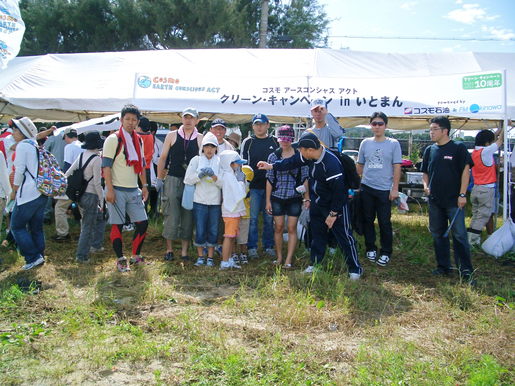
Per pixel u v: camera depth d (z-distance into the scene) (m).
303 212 6.38
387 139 6.16
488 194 7.39
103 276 5.43
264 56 10.98
